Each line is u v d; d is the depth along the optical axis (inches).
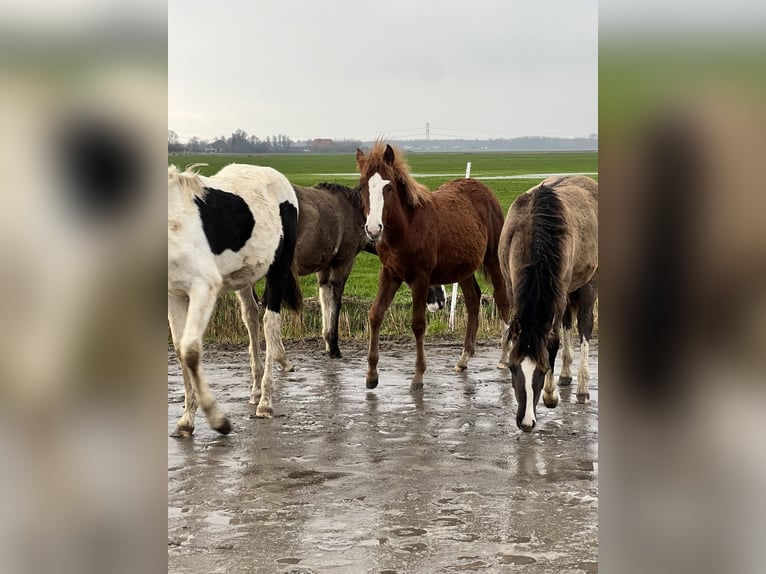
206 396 229.8
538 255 237.9
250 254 251.4
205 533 155.3
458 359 368.2
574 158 3282.5
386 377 327.3
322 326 422.6
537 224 243.8
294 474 197.0
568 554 143.4
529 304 234.4
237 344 394.9
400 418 257.9
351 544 149.2
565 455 214.7
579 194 277.7
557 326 246.4
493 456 213.5
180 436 234.5
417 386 304.2
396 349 391.2
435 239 308.3
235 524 160.6
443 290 440.1
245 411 267.9
